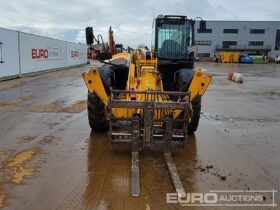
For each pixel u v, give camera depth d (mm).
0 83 14055
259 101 10672
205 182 3920
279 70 31000
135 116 4582
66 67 26562
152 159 4602
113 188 3670
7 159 4504
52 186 3684
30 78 16844
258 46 69562
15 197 3410
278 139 5930
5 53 15164
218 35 69188
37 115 7398
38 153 4777
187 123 4582
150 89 4879
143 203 3350
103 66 6223
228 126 6852
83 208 3223
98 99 5633
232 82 17609
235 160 4738
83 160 4531
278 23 68438
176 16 7379
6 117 7117
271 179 4078
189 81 5520
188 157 4805
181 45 7461
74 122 6742
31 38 18328
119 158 4637
